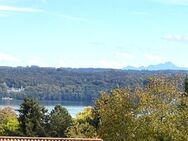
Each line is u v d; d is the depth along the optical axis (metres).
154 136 68.19
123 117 69.75
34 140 60.28
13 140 59.19
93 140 62.50
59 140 61.31
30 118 108.94
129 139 69.00
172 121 68.69
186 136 67.94
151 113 69.12
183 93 75.56
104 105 72.75
